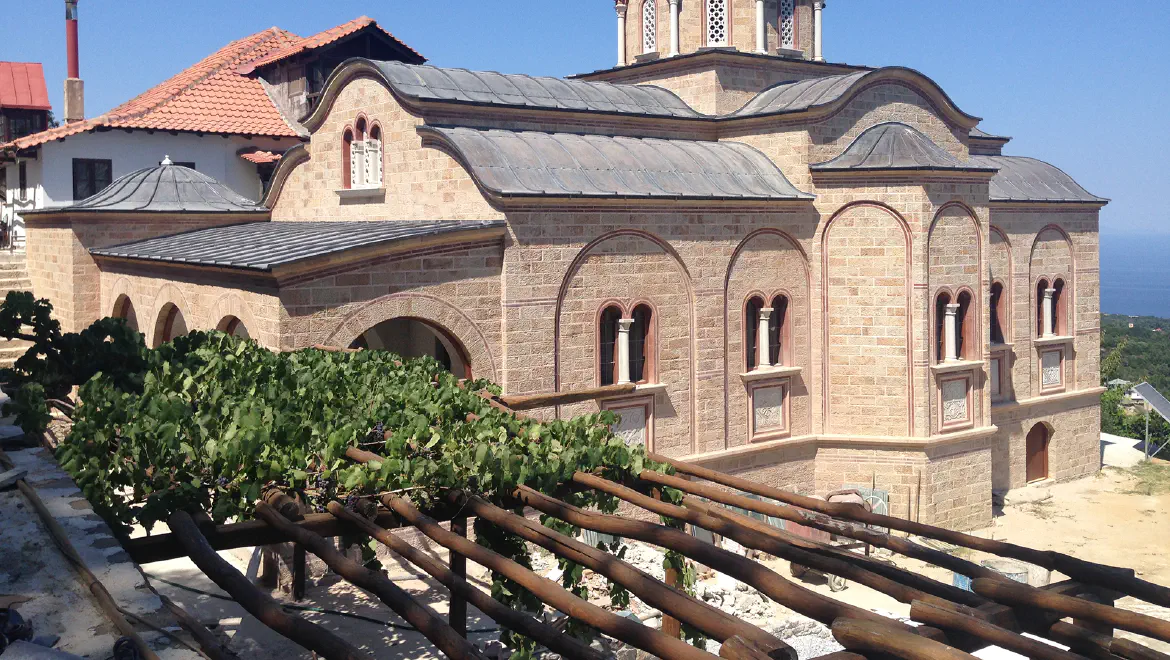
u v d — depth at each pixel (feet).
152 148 107.86
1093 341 103.09
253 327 59.67
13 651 16.70
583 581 55.42
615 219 69.36
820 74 93.91
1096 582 21.85
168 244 79.82
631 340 71.92
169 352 44.88
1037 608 20.03
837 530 27.09
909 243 76.33
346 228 71.77
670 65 90.17
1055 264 99.35
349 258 58.54
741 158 80.48
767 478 78.02
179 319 79.46
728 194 74.79
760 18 88.99
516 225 65.10
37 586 20.65
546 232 66.39
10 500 26.00
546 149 71.72
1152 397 117.80
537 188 66.80
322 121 83.82
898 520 26.78
